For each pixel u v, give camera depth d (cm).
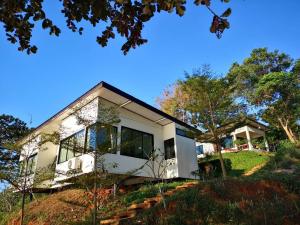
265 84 2423
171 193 907
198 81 1450
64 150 1341
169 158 1492
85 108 1176
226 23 251
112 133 1044
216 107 1488
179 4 250
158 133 1549
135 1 292
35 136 1124
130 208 850
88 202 1055
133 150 1323
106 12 297
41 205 1142
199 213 690
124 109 1376
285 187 921
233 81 1612
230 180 948
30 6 314
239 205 723
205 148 2773
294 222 650
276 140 2783
